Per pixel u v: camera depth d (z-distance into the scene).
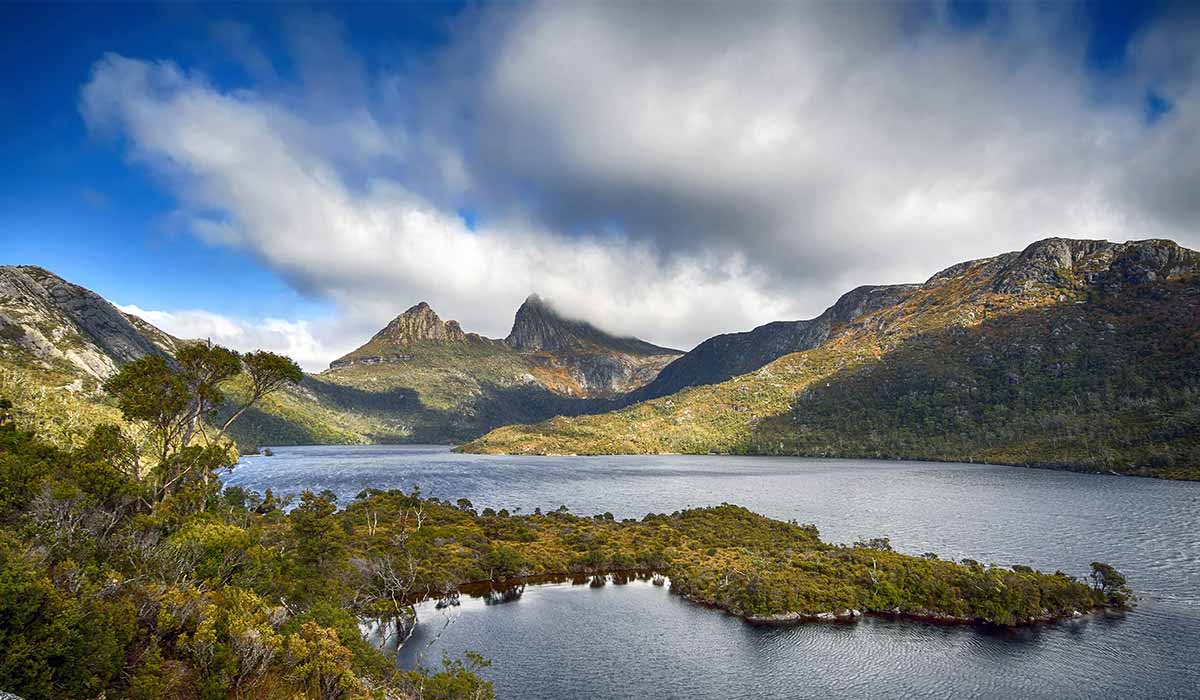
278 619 42.03
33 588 26.64
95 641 28.25
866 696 64.88
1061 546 133.12
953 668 71.69
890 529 156.00
